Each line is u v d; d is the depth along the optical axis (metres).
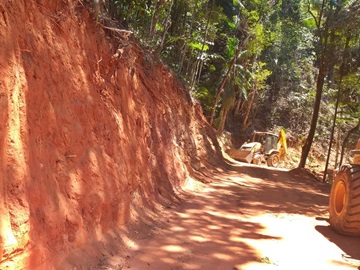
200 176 15.59
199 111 24.33
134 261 5.62
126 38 9.12
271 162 31.95
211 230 7.79
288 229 8.50
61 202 4.79
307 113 45.97
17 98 4.21
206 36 25.72
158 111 12.01
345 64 21.91
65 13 6.38
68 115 5.59
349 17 20.84
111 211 6.25
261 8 32.12
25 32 4.90
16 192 3.85
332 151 44.38
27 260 3.76
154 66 13.66
